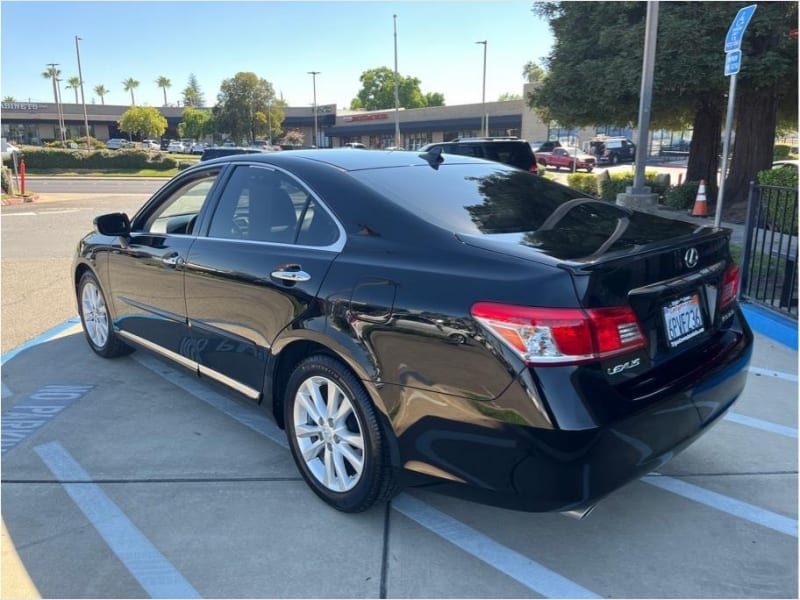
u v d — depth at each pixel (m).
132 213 16.66
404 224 2.89
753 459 3.58
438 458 2.59
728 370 2.86
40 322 6.35
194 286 3.81
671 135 54.75
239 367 3.59
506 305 2.37
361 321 2.79
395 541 2.89
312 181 3.31
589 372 2.32
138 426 4.04
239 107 66.44
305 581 2.64
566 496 2.31
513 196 3.37
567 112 15.59
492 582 2.63
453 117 56.00
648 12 11.86
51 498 3.24
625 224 3.12
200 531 2.97
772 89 13.34
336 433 3.03
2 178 21.41
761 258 5.98
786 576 2.66
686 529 2.98
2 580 2.66
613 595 2.56
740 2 12.23
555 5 16.00
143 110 74.19
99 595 2.57
